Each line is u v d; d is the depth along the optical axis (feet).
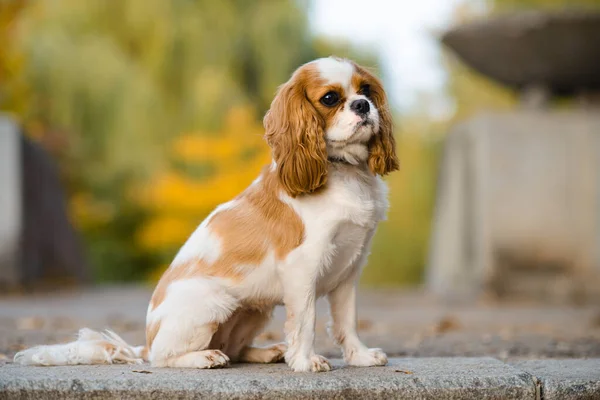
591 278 39.06
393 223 77.20
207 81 61.26
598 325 25.04
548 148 40.14
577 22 38.45
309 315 13.26
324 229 13.19
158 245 59.21
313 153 13.42
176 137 61.67
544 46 40.01
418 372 12.77
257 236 13.50
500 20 39.83
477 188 40.98
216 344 14.35
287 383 11.88
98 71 60.39
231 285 13.52
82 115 60.34
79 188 61.93
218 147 58.70
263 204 13.70
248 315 14.42
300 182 13.33
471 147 42.11
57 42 60.39
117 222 65.51
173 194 57.77
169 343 13.34
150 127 60.85
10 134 39.88
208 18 64.54
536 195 39.99
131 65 62.54
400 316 29.01
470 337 21.49
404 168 77.51
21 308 31.35
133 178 61.62
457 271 44.32
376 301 38.65
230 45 64.39
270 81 64.85
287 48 65.36
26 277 41.96
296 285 13.21
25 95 57.26
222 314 13.50
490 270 39.73
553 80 42.32
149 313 14.01
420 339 21.04
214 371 12.88
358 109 13.62
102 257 64.90
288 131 13.65
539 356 17.49
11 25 53.06
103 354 13.79
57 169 53.21
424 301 38.60
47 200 48.11
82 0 63.77
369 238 14.05
